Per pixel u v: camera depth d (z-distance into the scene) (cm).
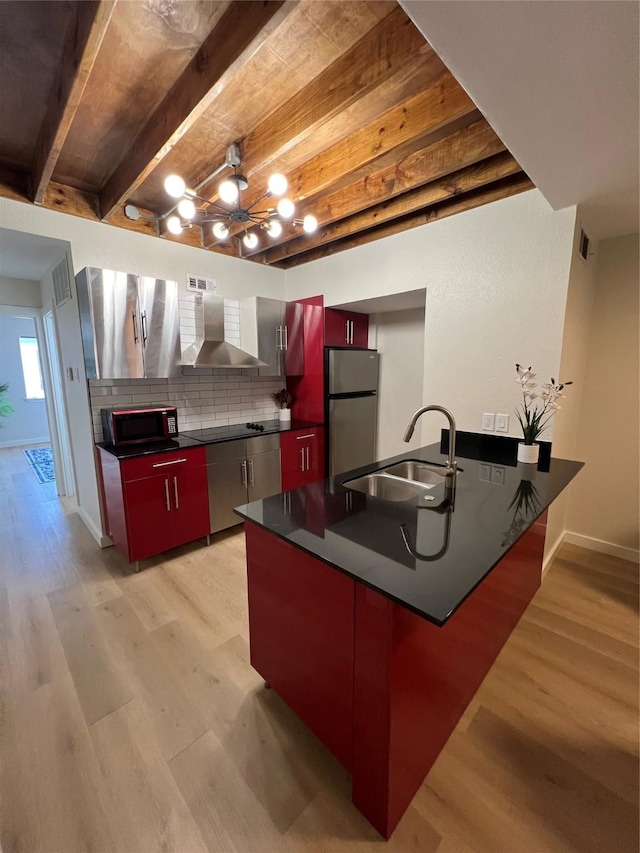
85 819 118
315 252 354
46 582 247
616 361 260
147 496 258
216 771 132
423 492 169
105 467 272
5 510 366
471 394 250
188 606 222
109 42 142
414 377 380
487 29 94
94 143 206
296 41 141
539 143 142
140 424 273
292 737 145
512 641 192
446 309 257
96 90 167
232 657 184
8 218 231
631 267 248
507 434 237
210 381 348
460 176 218
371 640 105
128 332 258
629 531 269
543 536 222
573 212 200
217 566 268
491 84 112
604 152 147
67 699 160
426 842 112
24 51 147
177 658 183
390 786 108
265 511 148
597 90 113
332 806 122
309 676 132
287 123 177
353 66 148
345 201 250
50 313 353
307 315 370
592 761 135
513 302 226
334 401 370
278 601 142
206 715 154
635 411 258
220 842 113
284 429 343
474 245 240
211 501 295
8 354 630
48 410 390
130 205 275
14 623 208
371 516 142
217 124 189
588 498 283
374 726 108
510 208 222
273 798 124
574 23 91
